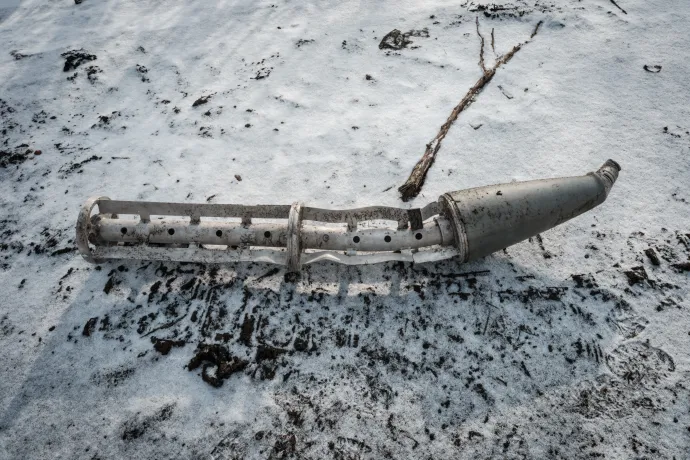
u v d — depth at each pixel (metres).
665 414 2.22
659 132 3.45
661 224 2.95
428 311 2.67
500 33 4.48
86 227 2.70
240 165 3.64
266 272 2.92
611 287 2.70
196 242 2.82
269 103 4.16
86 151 3.93
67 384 2.51
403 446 2.20
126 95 4.48
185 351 2.58
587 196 2.66
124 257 2.78
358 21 4.94
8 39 5.35
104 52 4.97
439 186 3.31
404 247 2.69
